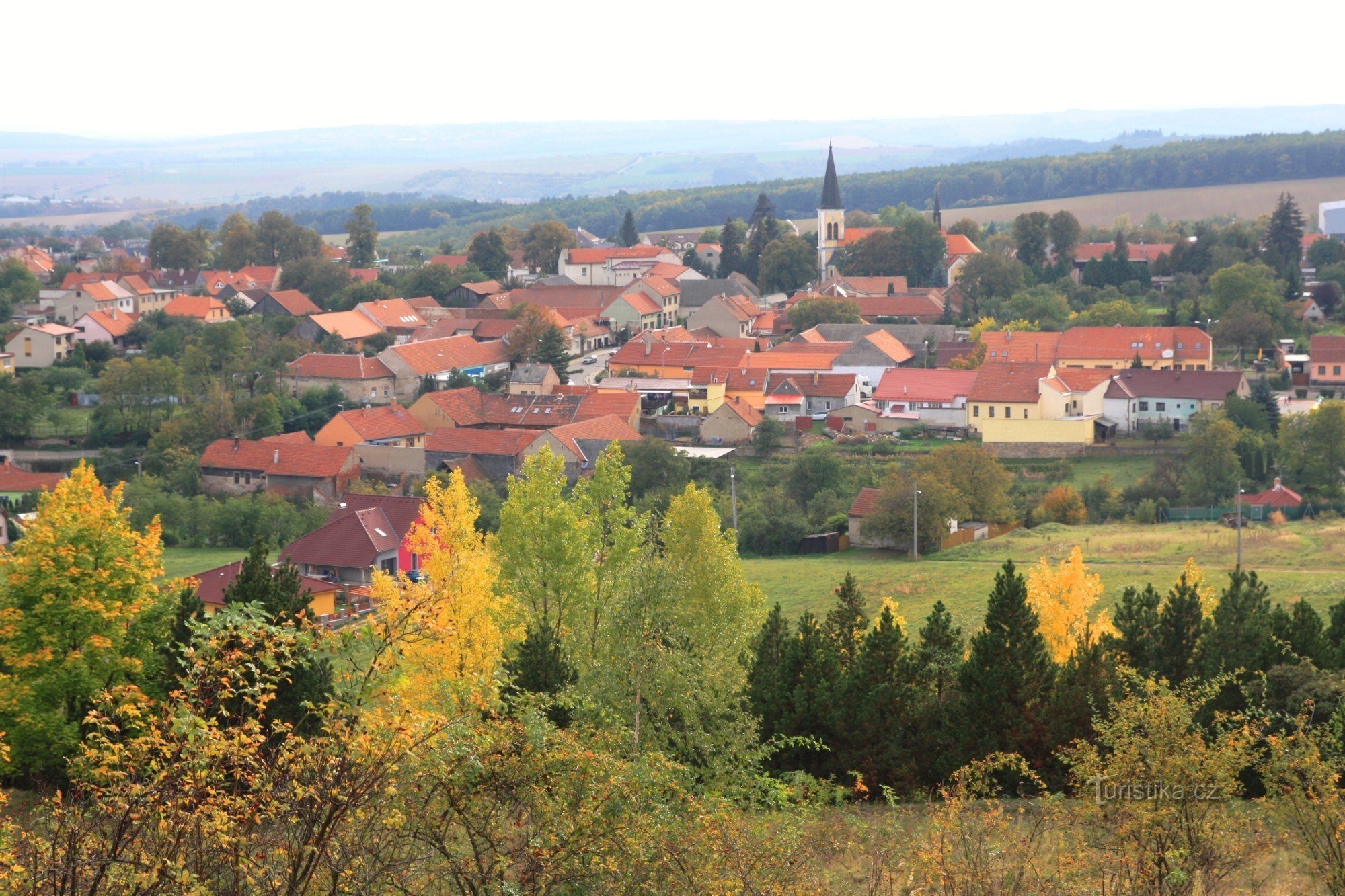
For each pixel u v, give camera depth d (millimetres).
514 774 34219
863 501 156375
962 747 60125
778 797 45250
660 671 49406
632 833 34406
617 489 90562
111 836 29219
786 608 120812
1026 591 62750
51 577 63125
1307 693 53750
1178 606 70062
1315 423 172000
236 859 29641
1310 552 126312
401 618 36000
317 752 31234
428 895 33594
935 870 37406
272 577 65938
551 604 82188
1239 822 38969
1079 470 197500
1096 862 38312
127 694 31969
